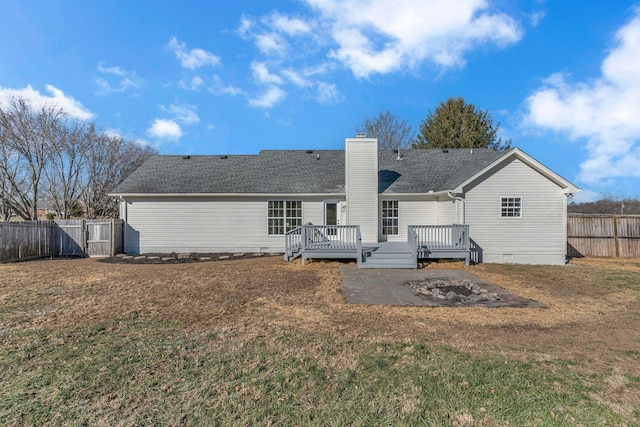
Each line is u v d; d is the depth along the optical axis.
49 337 4.84
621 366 4.03
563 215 12.94
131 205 15.47
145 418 2.88
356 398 3.25
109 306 6.59
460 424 2.86
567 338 5.03
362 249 12.77
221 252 15.51
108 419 2.86
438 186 15.04
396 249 12.79
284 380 3.59
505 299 7.46
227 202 15.55
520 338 5.01
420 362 4.09
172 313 6.16
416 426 2.82
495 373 3.79
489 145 31.22
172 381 3.55
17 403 3.09
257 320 5.79
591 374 3.80
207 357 4.18
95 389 3.36
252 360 4.11
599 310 6.61
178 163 17.89
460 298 7.52
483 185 13.02
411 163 17.64
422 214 15.27
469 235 12.68
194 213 15.53
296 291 8.12
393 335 5.09
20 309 6.33
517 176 12.98
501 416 2.98
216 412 2.99
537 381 3.62
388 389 3.43
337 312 6.36
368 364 4.01
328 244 12.63
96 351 4.33
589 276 10.34
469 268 11.77
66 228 15.15
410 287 8.69
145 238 15.48
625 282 9.44
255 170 17.23
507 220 12.98
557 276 10.34
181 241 15.52
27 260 13.64
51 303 6.78
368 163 15.08
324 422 2.87
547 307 6.82
